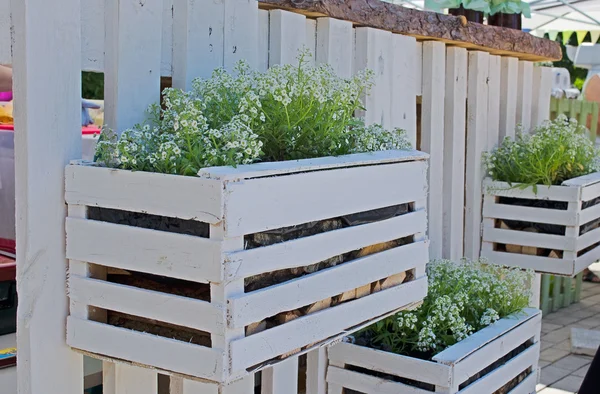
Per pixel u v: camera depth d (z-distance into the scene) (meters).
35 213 1.62
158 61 1.86
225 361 1.43
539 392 3.84
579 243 3.18
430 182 2.99
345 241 1.72
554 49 3.64
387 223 1.88
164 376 2.63
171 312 1.49
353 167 1.74
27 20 1.58
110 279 1.65
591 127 6.05
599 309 5.70
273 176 1.50
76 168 1.61
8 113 3.44
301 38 2.32
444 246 3.16
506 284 2.77
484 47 3.15
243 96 1.72
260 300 1.48
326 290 1.67
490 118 3.37
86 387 2.29
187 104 1.59
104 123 1.80
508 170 3.32
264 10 2.22
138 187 1.51
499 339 2.46
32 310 1.63
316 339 1.67
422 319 2.46
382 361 2.30
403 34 2.76
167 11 1.92
